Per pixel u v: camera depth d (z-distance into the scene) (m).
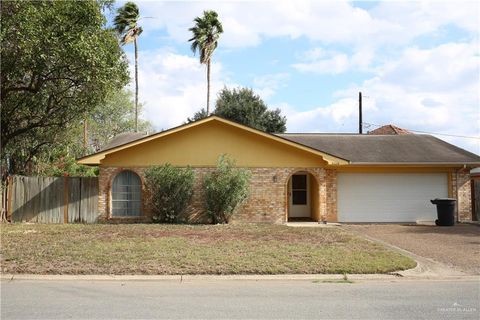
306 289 8.70
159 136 19.47
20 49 17.36
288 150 20.20
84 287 8.80
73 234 15.05
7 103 20.69
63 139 24.89
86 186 19.89
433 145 22.67
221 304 7.42
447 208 19.23
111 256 11.16
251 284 9.19
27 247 12.34
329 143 22.75
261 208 19.92
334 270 10.09
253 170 20.00
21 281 9.34
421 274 10.02
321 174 20.30
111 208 19.66
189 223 19.14
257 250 12.14
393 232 17.05
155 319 6.51
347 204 21.05
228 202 18.88
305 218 22.31
